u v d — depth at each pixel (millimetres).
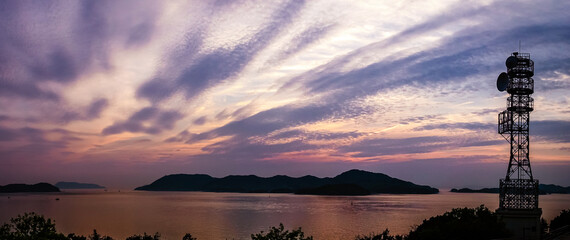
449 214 48469
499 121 45688
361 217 172000
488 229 39906
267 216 183250
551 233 42281
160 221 156500
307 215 188875
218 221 157625
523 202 41812
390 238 51688
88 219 165250
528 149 42781
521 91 43500
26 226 27703
